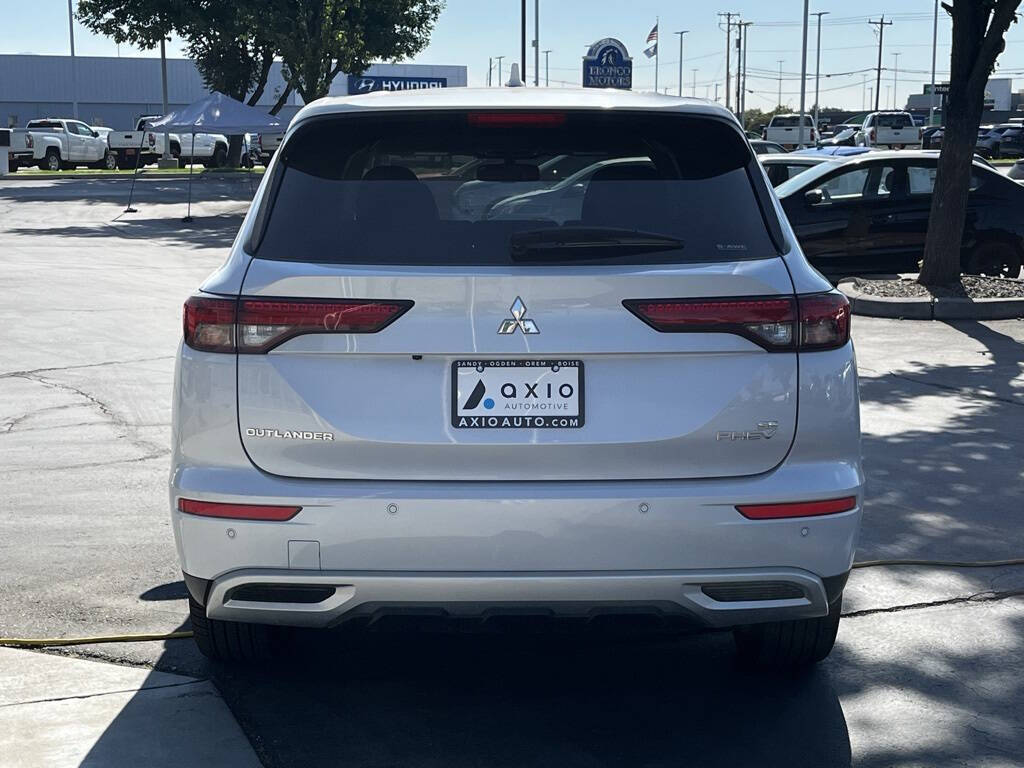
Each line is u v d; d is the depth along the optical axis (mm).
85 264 17672
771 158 17438
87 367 9594
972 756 3496
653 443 3309
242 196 36531
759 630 3904
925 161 15391
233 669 4078
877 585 4902
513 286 3260
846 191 15242
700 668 4141
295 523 3293
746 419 3338
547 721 3725
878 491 6234
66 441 7254
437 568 3289
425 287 3258
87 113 87750
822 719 3740
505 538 3268
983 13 12836
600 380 3301
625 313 3279
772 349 3352
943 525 5680
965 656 4219
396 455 3297
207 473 3369
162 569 5035
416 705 3830
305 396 3303
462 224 3389
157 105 89438
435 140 3627
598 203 3457
